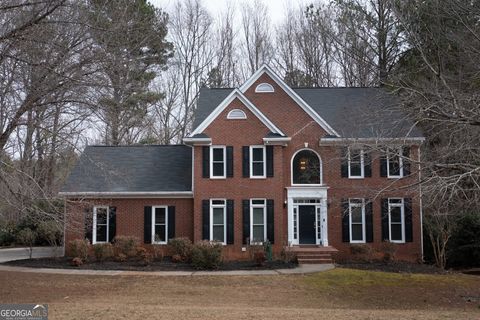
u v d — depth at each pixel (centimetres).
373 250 2650
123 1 1822
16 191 1480
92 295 1747
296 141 2808
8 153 1569
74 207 1950
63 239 2819
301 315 1285
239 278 2088
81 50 1533
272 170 2709
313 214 2780
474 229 2608
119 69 1683
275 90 2869
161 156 3039
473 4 1723
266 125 2731
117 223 2786
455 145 1738
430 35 1978
